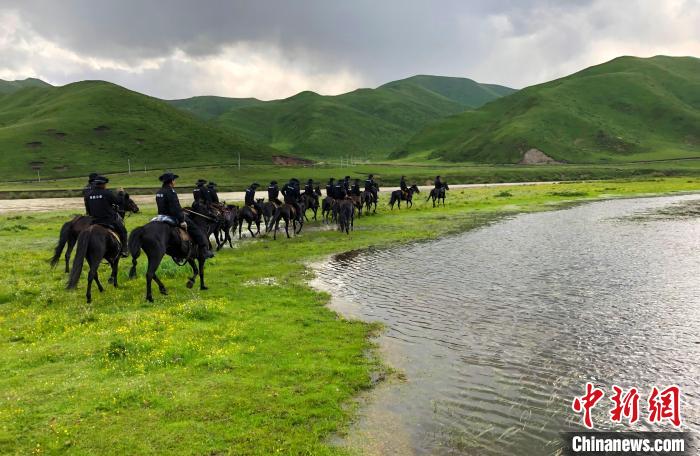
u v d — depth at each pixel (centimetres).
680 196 5425
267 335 1100
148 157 14662
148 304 1293
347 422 735
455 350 1045
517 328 1186
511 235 2723
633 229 2881
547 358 1001
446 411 780
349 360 971
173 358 933
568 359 996
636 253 2145
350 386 856
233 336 1066
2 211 4916
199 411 739
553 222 3275
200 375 870
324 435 696
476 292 1528
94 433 671
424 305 1387
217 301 1344
